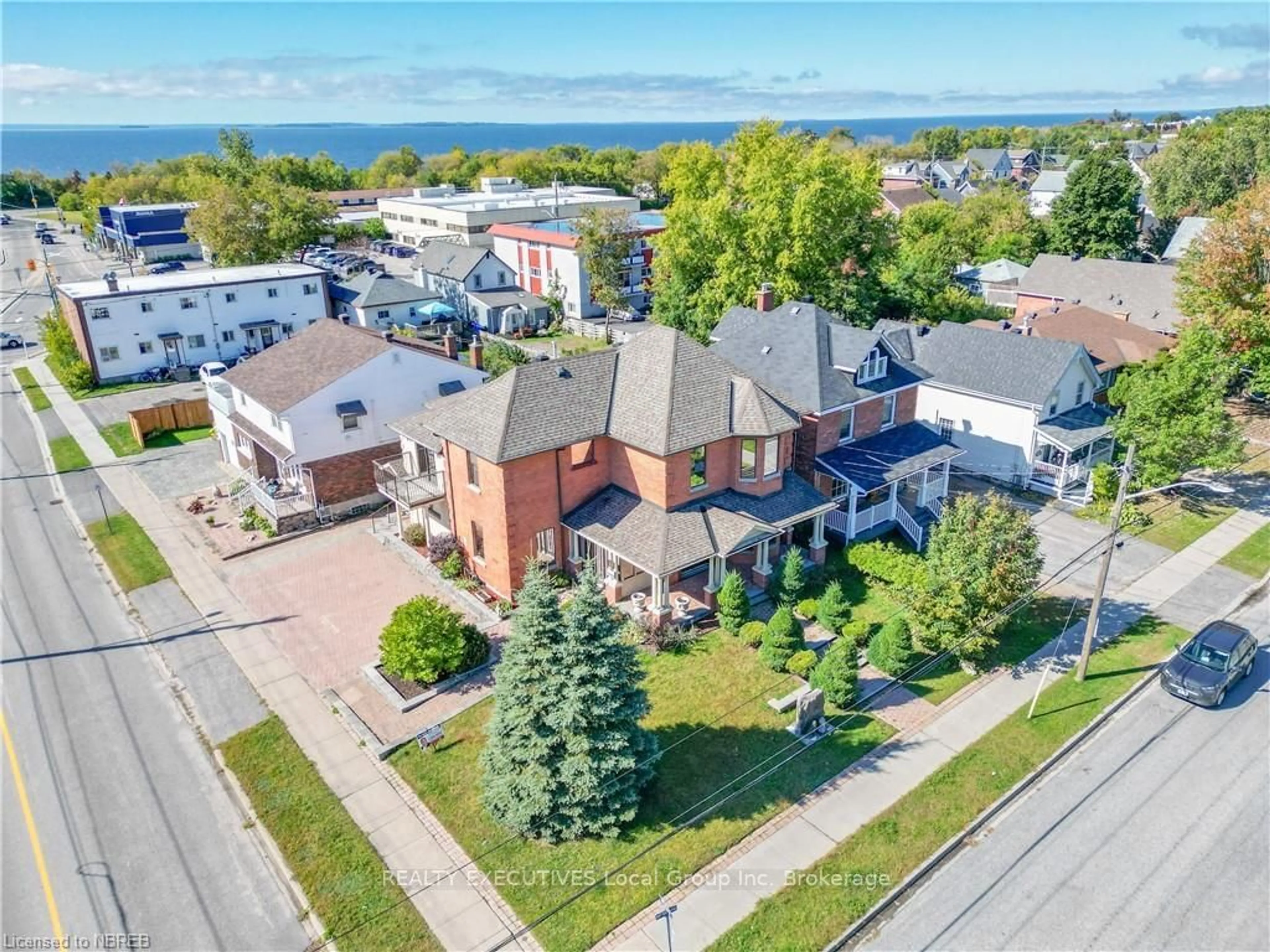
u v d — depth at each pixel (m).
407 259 99.00
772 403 28.61
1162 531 33.28
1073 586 29.27
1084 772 20.77
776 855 18.17
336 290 66.69
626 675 18.55
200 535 33.69
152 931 16.72
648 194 146.62
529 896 17.23
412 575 30.42
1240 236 41.53
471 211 93.94
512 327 69.12
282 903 17.31
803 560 29.50
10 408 50.81
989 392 37.50
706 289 54.09
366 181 167.00
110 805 19.97
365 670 24.62
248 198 78.56
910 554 30.36
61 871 18.14
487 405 28.06
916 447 34.06
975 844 18.61
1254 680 24.23
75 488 38.66
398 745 21.58
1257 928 16.44
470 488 28.47
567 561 29.16
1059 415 37.94
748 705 22.97
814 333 33.94
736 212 54.38
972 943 16.25
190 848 18.72
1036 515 34.88
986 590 23.42
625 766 18.11
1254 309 42.44
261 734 22.14
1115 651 25.47
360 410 34.53
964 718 22.55
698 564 29.28
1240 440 33.34
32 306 81.94
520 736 18.38
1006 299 66.81
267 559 31.80
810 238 50.66
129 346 54.88
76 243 124.44
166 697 23.84
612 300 69.81
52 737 22.30
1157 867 17.88
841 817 19.17
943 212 79.81
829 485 32.41
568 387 28.64
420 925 16.64
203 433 45.44
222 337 58.22
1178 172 83.50
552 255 75.81
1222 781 20.31
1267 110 130.00
